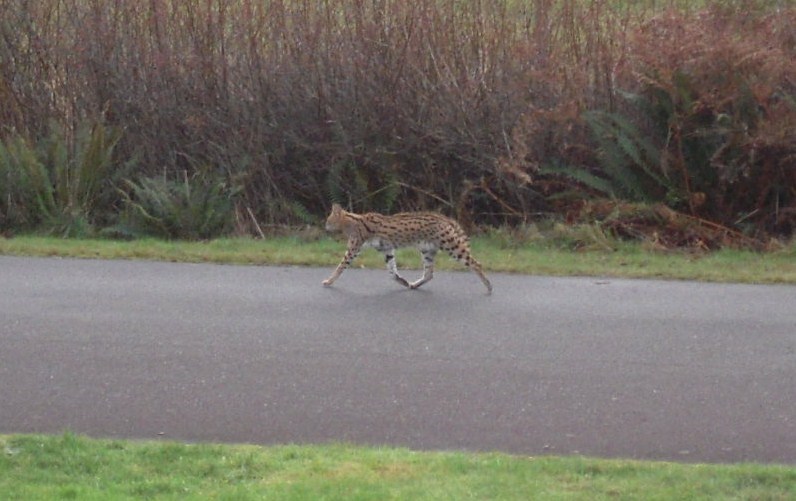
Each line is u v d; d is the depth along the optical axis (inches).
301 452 430.9
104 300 663.8
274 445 449.7
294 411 490.3
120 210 922.7
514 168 872.9
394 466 414.0
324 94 936.3
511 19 941.2
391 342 587.8
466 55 928.9
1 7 968.3
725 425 477.1
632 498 381.1
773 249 834.8
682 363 559.5
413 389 518.6
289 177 942.4
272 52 945.5
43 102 968.9
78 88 963.3
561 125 896.9
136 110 955.3
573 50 932.6
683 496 382.9
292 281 717.9
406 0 934.4
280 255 786.2
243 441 456.8
